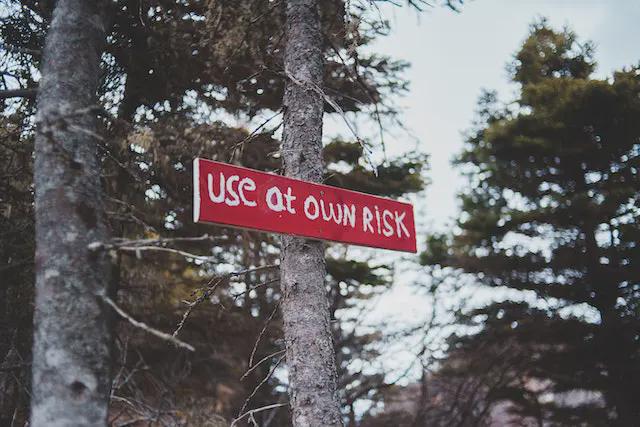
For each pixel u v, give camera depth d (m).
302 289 4.31
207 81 7.30
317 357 4.14
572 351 14.48
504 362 14.34
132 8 6.68
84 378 3.03
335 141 11.05
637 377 13.88
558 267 14.64
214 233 7.93
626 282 14.44
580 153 15.10
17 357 6.32
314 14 5.25
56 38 3.79
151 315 9.06
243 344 11.48
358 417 13.73
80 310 3.13
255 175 3.86
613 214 14.70
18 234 6.26
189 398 9.43
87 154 3.53
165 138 6.66
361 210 4.33
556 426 15.60
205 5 6.52
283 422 12.62
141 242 3.17
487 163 15.92
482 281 15.25
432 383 14.12
